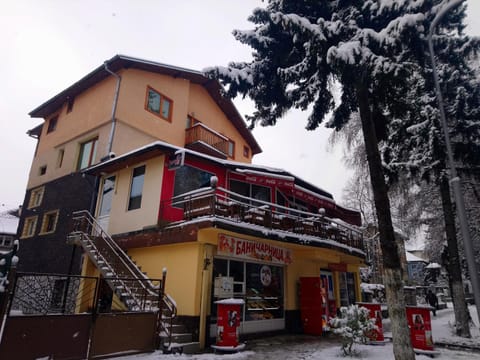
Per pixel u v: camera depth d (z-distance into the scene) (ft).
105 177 45.52
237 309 27.89
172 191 36.65
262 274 38.11
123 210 39.91
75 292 39.27
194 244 31.22
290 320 39.81
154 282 33.27
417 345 27.66
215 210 30.45
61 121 60.18
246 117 31.63
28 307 34.37
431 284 116.78
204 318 29.50
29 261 52.37
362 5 25.62
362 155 48.93
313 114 33.32
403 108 31.09
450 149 24.38
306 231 40.01
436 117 39.34
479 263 47.91
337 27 23.22
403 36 21.97
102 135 48.83
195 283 29.84
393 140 44.78
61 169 54.60
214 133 59.98
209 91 69.00
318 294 39.78
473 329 40.83
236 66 29.19
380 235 24.61
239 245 33.06
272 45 28.73
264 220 34.99
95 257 35.14
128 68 52.70
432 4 24.30
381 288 74.54
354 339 26.40
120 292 29.99
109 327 22.35
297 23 22.79
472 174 42.32
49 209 53.26
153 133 53.67
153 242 33.88
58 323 20.13
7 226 109.91
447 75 39.04
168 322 28.94
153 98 55.62
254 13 27.02
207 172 40.70
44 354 19.21
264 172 42.98
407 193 48.57
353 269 58.85
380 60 21.71
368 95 29.76
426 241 56.03
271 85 29.76
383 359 24.64
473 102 40.09
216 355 25.70
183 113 60.39
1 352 17.72
